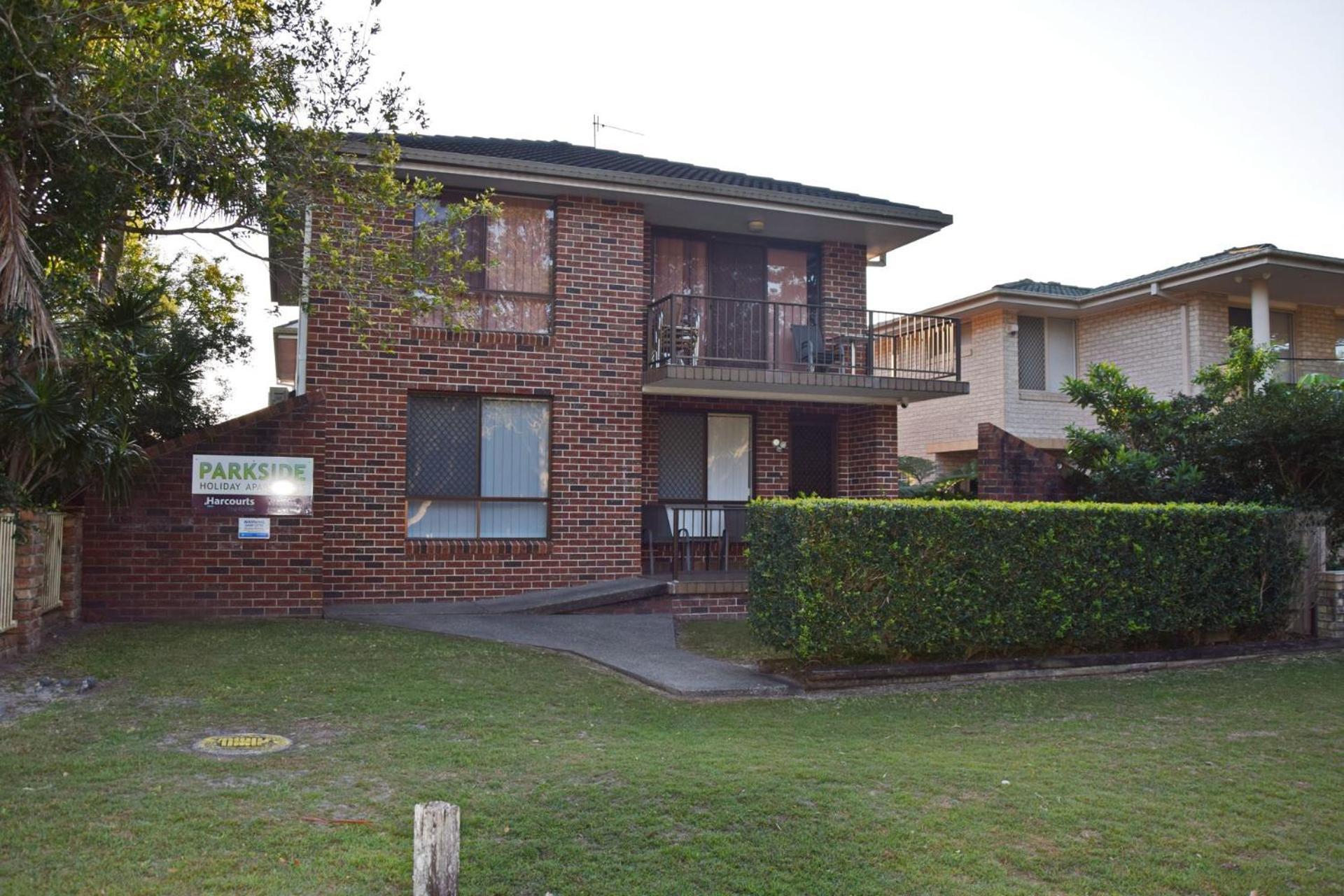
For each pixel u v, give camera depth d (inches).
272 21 382.3
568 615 492.1
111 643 374.0
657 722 304.0
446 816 135.8
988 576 383.2
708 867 189.5
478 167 516.1
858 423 642.2
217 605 443.5
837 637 359.3
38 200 366.6
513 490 542.9
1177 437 565.6
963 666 379.6
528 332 545.0
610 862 190.2
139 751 248.2
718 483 625.3
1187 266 786.2
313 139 390.0
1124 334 836.6
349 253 451.5
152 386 439.5
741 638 452.1
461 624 451.8
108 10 336.2
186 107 346.3
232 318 596.4
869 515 365.7
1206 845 206.7
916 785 239.1
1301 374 814.5
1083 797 233.5
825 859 194.1
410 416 527.8
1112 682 382.3
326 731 275.6
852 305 640.4
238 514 447.5
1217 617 432.1
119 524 432.8
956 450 885.2
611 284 558.6
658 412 609.0
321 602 459.5
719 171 681.6
